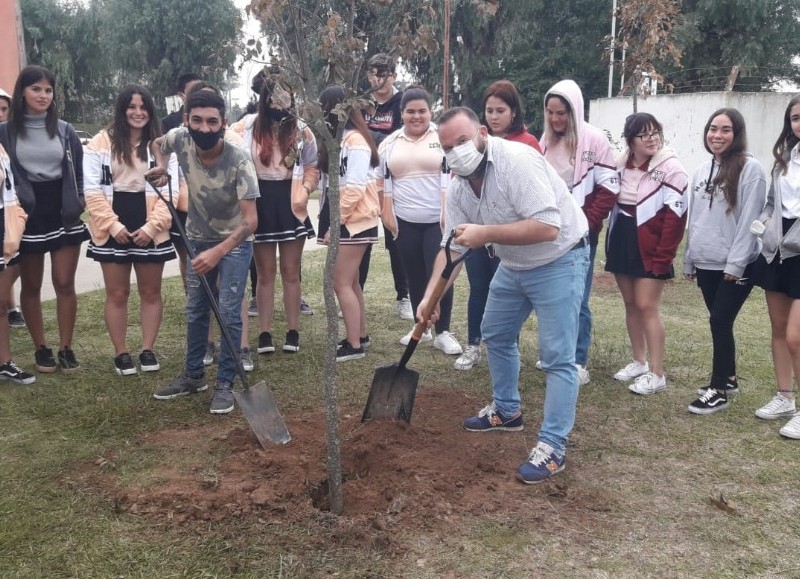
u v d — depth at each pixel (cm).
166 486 336
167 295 731
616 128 1700
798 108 392
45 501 322
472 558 286
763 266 426
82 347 554
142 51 3256
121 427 406
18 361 520
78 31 3550
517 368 402
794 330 402
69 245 478
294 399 456
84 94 3819
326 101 466
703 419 435
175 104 613
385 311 692
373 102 300
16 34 1038
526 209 319
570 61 2875
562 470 361
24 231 462
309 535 296
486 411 414
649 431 417
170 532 298
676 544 300
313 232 556
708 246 452
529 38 2797
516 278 357
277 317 663
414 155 526
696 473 364
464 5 2433
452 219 362
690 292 795
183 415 426
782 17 2603
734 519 321
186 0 3159
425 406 444
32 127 459
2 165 428
